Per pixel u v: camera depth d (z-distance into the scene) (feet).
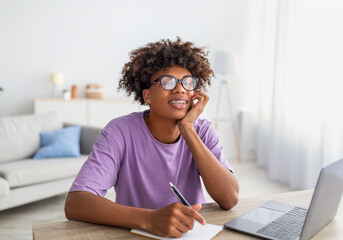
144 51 4.07
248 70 17.39
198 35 17.01
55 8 15.15
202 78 4.15
